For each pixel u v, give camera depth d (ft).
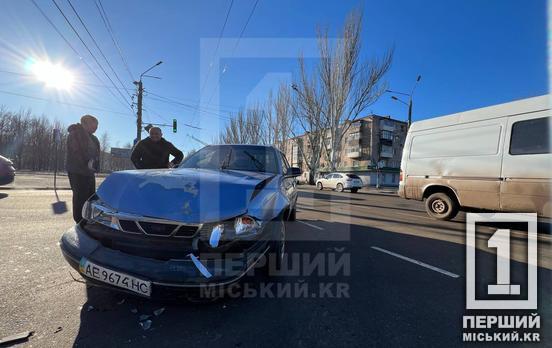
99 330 6.23
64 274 8.96
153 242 6.64
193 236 6.61
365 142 145.07
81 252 6.74
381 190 85.15
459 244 14.51
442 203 21.98
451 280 9.75
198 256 6.54
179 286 6.06
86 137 13.26
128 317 6.79
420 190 23.36
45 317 6.61
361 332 6.57
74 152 12.99
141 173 8.13
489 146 19.24
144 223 6.76
